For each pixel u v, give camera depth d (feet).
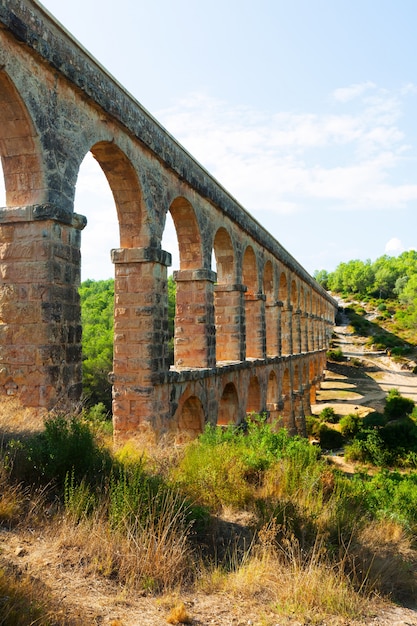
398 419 141.59
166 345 56.39
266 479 38.27
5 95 36.37
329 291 503.61
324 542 30.68
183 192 62.80
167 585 23.77
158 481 31.42
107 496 28.43
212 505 32.94
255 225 92.99
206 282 67.46
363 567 29.27
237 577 25.43
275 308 111.86
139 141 51.55
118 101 47.52
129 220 54.34
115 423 53.26
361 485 46.80
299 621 22.76
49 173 38.70
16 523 25.21
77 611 19.83
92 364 134.72
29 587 19.80
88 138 44.06
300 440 49.55
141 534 25.50
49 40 38.32
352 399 184.65
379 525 37.50
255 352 96.22
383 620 24.61
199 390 64.08
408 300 388.78
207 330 67.51
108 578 23.06
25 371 38.19
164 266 56.39
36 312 38.19
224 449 41.16
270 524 30.99
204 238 68.85
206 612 22.31
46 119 38.78
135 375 53.21
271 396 107.34
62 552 23.71
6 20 34.01
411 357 261.85
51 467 29.09
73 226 40.42
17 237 38.78
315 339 200.95
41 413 37.45
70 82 41.04
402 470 100.68
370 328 328.49
